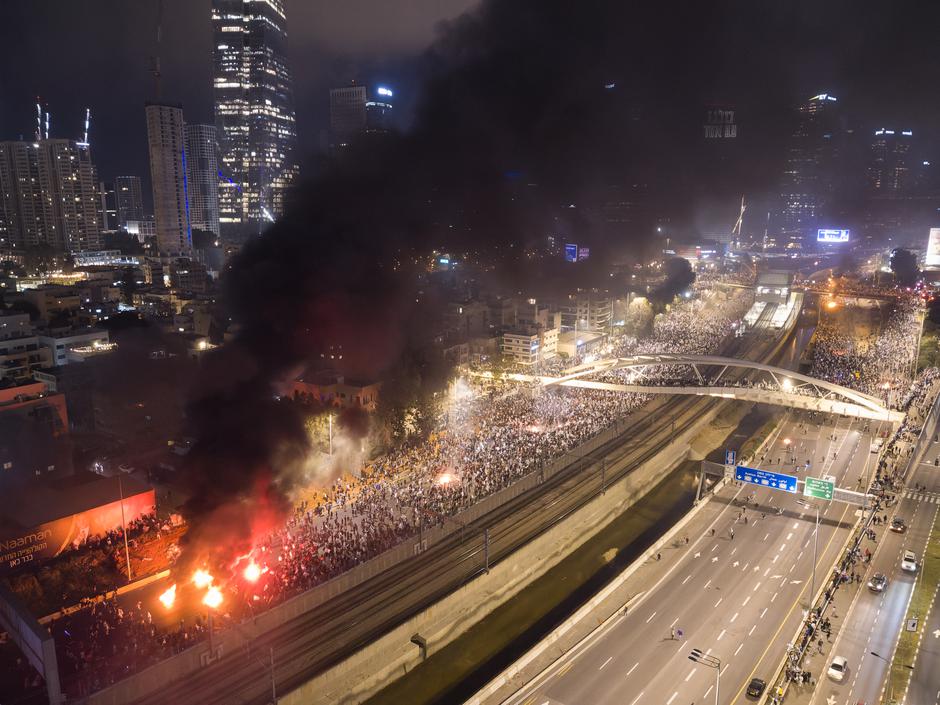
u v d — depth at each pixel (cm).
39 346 14875
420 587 8294
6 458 9388
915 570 8631
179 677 6531
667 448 13188
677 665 7056
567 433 12925
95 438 12369
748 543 9619
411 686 7531
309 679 6700
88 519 8125
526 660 7181
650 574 8862
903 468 11962
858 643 7250
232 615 7256
